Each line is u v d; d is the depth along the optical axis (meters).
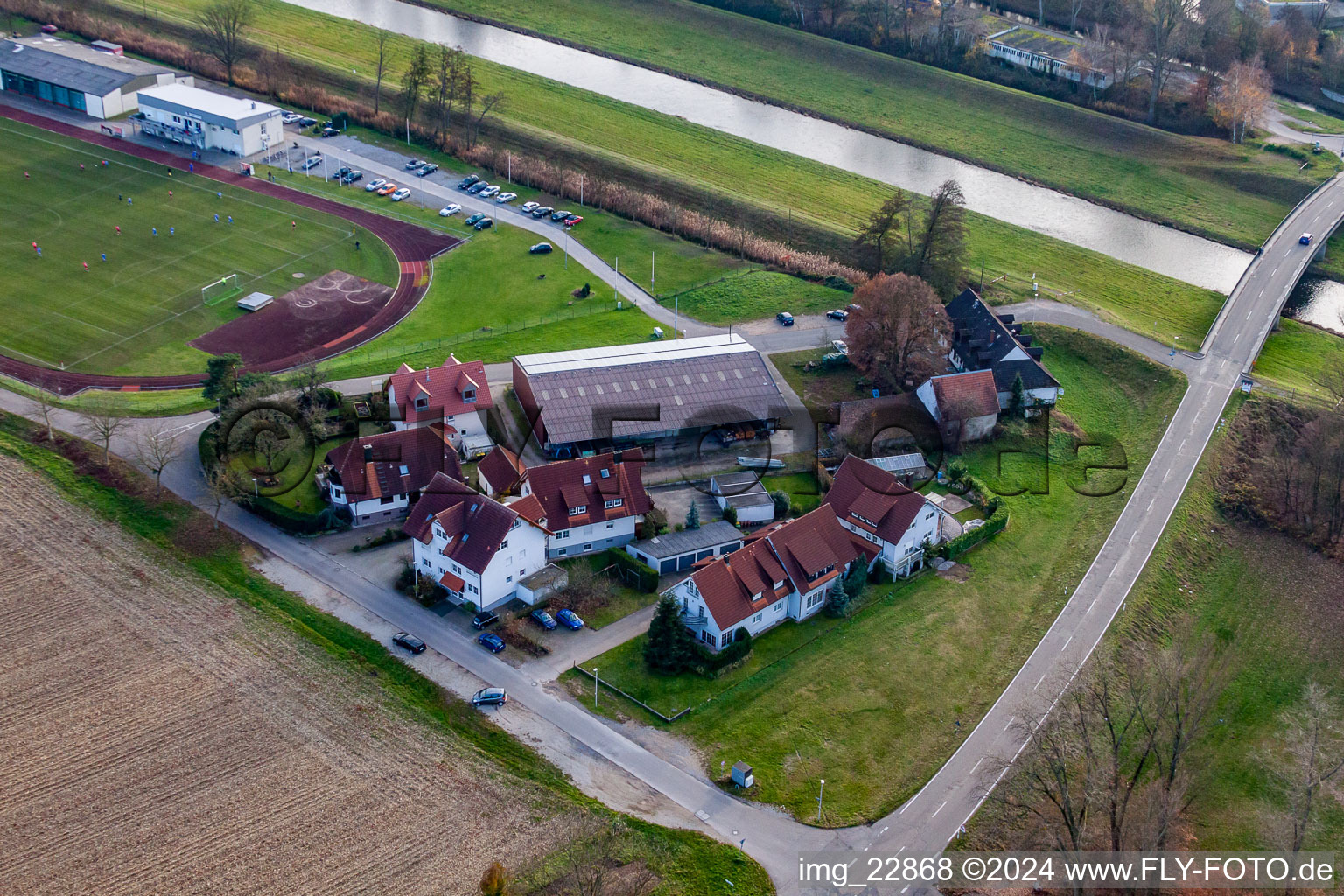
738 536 138.12
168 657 118.69
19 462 145.25
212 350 172.75
